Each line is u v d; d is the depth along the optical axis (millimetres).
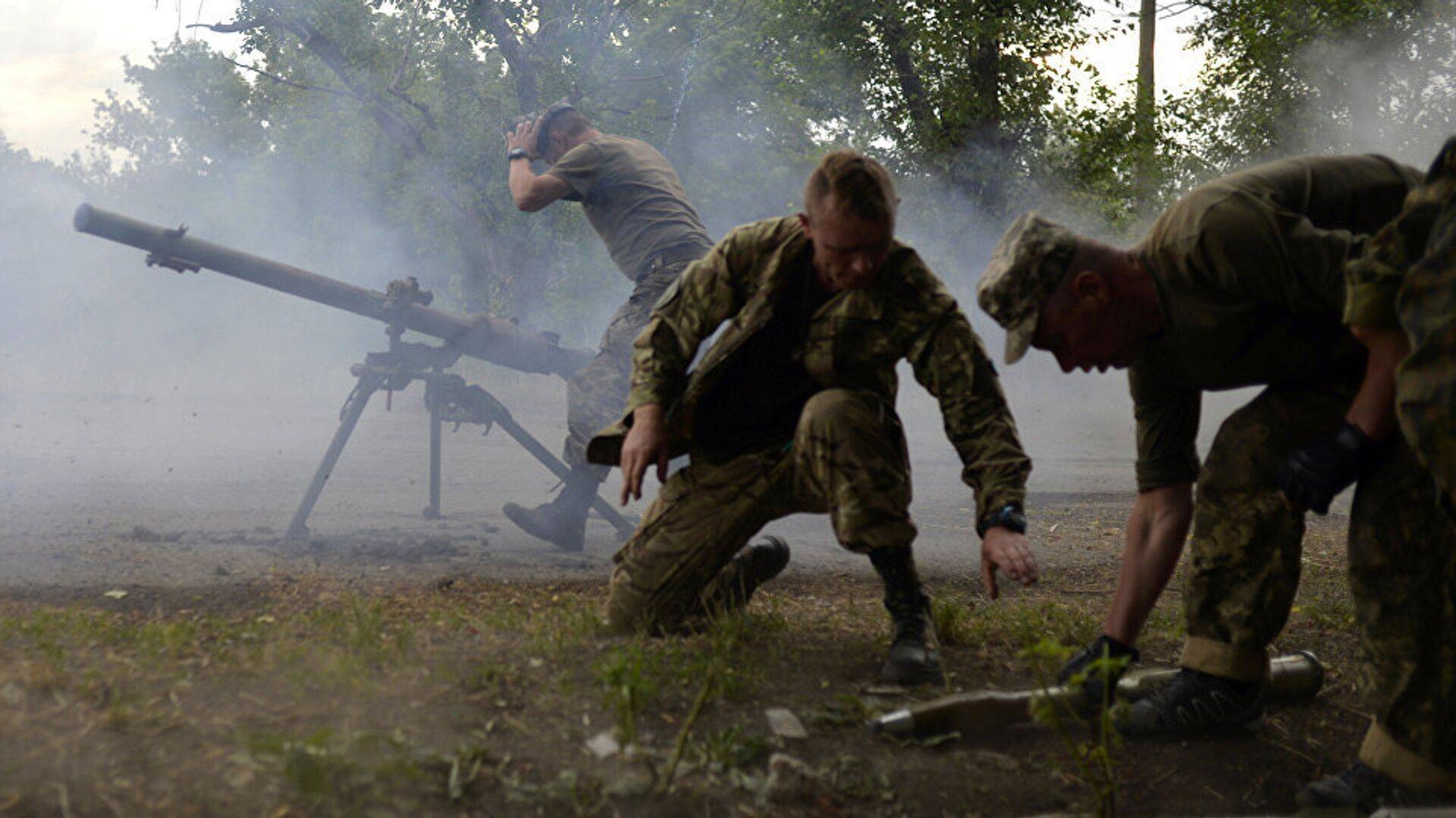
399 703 2414
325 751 2084
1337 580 4816
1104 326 2426
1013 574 2611
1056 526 6434
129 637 2824
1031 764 2516
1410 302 1996
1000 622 3586
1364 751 2391
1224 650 2689
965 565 5043
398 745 2182
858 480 2816
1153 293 2434
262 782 2002
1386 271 2102
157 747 2102
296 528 4996
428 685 2527
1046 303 2385
